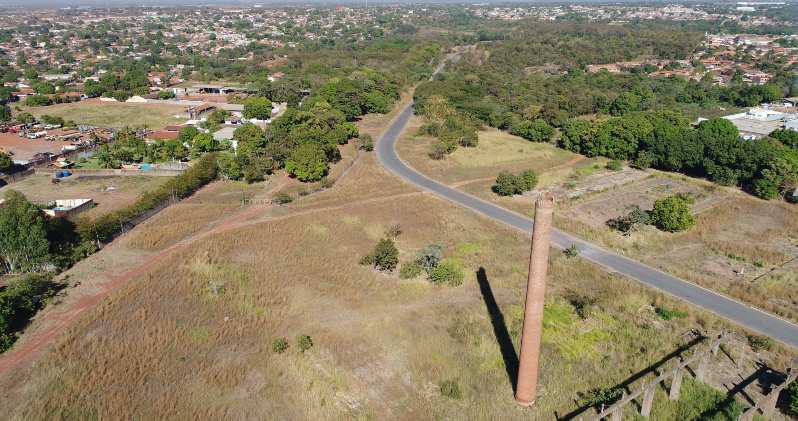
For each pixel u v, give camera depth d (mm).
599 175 103750
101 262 64500
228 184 94875
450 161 110875
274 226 76688
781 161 90000
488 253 70375
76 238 67625
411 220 81000
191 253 67125
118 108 164875
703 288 61281
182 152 110312
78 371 46000
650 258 68875
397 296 59812
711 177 99562
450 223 79875
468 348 50906
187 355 49344
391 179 99125
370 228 77625
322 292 60375
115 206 84375
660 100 163125
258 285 61375
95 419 41562
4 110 144500
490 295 59969
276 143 105312
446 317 55844
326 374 47375
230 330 53188
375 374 47469
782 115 139625
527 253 70438
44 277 59156
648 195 92438
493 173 104500
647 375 46469
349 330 53500
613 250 71125
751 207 87188
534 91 172000
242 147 104000
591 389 45281
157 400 43906
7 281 59125
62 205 83312
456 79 182500
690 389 45000
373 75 177750
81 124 144500
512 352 50219
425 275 64312
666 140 104750
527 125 131375
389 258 64812
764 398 42219
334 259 68188
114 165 105000
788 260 68562
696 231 77125
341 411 43281
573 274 64438
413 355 49906
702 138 101125
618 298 58969
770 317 55406
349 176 100500
